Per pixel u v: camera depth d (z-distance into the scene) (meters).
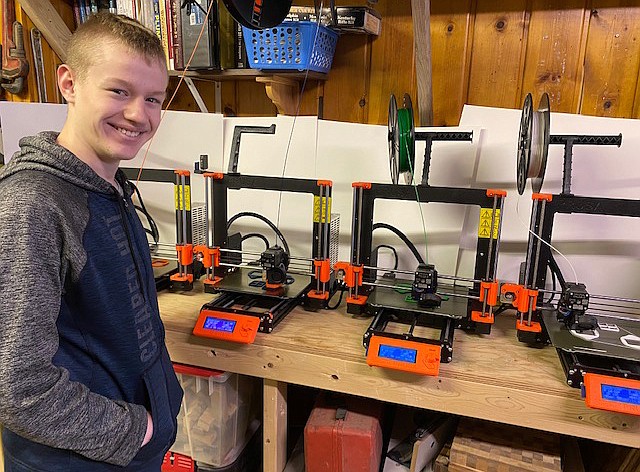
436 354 1.27
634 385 1.13
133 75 0.81
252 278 1.67
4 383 0.71
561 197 1.33
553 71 1.71
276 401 1.47
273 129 1.77
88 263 0.83
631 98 1.66
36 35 1.94
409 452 1.59
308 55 1.68
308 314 1.58
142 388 0.97
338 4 1.89
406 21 1.82
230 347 1.44
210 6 1.65
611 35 1.64
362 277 1.55
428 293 1.44
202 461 1.60
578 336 1.28
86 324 0.87
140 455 0.96
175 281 1.72
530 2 1.69
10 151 1.90
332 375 1.36
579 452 1.48
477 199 1.41
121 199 0.92
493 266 1.42
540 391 1.20
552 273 1.49
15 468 0.91
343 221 1.89
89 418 0.81
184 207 1.71
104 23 0.82
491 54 1.76
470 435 1.44
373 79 1.91
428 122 1.79
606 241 1.65
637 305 1.64
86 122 0.84
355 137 1.85
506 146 1.72
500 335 1.46
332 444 1.45
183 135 2.04
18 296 0.72
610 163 1.64
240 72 1.81
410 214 1.80
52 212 0.77
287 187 1.58
